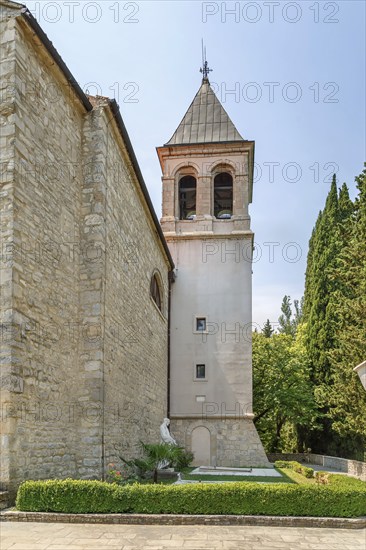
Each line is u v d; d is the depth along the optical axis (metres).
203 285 26.88
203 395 25.56
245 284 26.73
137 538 7.54
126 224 15.95
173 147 28.31
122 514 8.66
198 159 28.28
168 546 7.13
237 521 8.73
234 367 25.77
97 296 12.45
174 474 17.11
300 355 34.03
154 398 21.17
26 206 10.02
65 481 8.91
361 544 7.54
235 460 24.56
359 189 21.66
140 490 8.95
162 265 24.45
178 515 8.70
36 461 9.73
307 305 34.16
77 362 12.12
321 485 9.38
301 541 7.64
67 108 12.45
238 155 28.12
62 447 10.98
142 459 16.86
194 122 29.55
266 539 7.71
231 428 25.05
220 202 29.25
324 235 31.44
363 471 21.12
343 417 24.64
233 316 26.39
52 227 11.20
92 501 8.75
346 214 31.02
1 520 8.38
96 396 11.93
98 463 11.63
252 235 27.11
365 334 19.81
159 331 23.00
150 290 20.61
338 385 22.62
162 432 20.66
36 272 10.30
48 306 10.77
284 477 18.98
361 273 20.28
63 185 11.92
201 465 24.59
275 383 33.75
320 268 31.09
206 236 27.23
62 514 8.52
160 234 21.69
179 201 28.67
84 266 12.66
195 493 8.98
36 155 10.60
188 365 26.00
